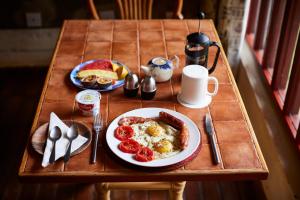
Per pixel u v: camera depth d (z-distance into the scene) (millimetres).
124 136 1333
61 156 1271
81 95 1453
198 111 1472
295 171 1731
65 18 3057
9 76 3100
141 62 1753
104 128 1391
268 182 1973
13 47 3137
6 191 2174
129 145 1293
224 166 1251
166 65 1599
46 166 1242
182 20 2107
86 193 2148
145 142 1317
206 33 1991
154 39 1931
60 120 1398
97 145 1320
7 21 3018
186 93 1493
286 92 1913
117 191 2156
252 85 2299
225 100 1531
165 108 1483
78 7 3025
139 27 2037
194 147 1290
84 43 1899
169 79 1636
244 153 1299
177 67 1702
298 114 1933
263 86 2270
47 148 1281
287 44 1990
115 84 1593
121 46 1874
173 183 1690
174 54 1812
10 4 2943
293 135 1821
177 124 1371
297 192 1659
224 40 2523
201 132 1379
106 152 1291
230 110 1480
